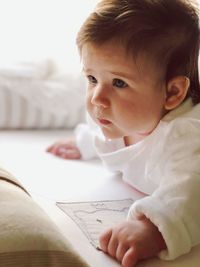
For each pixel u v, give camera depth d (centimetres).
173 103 72
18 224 47
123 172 81
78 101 121
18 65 122
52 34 137
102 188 79
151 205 59
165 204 60
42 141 109
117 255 56
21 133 116
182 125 69
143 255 56
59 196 74
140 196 76
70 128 123
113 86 69
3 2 133
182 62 72
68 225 63
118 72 68
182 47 71
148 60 68
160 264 56
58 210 68
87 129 95
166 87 71
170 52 70
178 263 56
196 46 74
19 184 59
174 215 58
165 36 69
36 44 136
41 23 137
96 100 69
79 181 82
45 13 136
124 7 69
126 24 67
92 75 71
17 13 134
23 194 55
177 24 70
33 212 50
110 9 70
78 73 125
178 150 68
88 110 75
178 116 72
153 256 57
